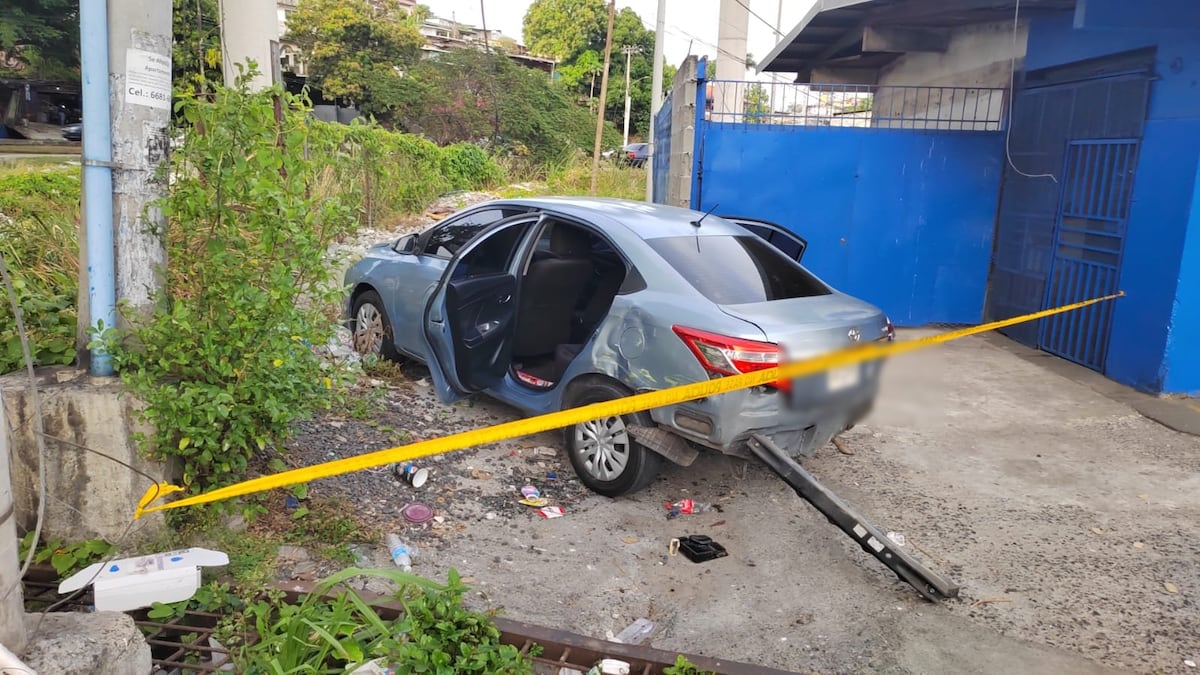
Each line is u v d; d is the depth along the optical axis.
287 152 3.68
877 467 5.21
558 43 50.41
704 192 8.78
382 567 3.65
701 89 8.64
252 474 4.06
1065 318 7.86
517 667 2.84
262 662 2.64
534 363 5.38
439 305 5.07
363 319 6.34
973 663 3.22
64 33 23.44
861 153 8.77
